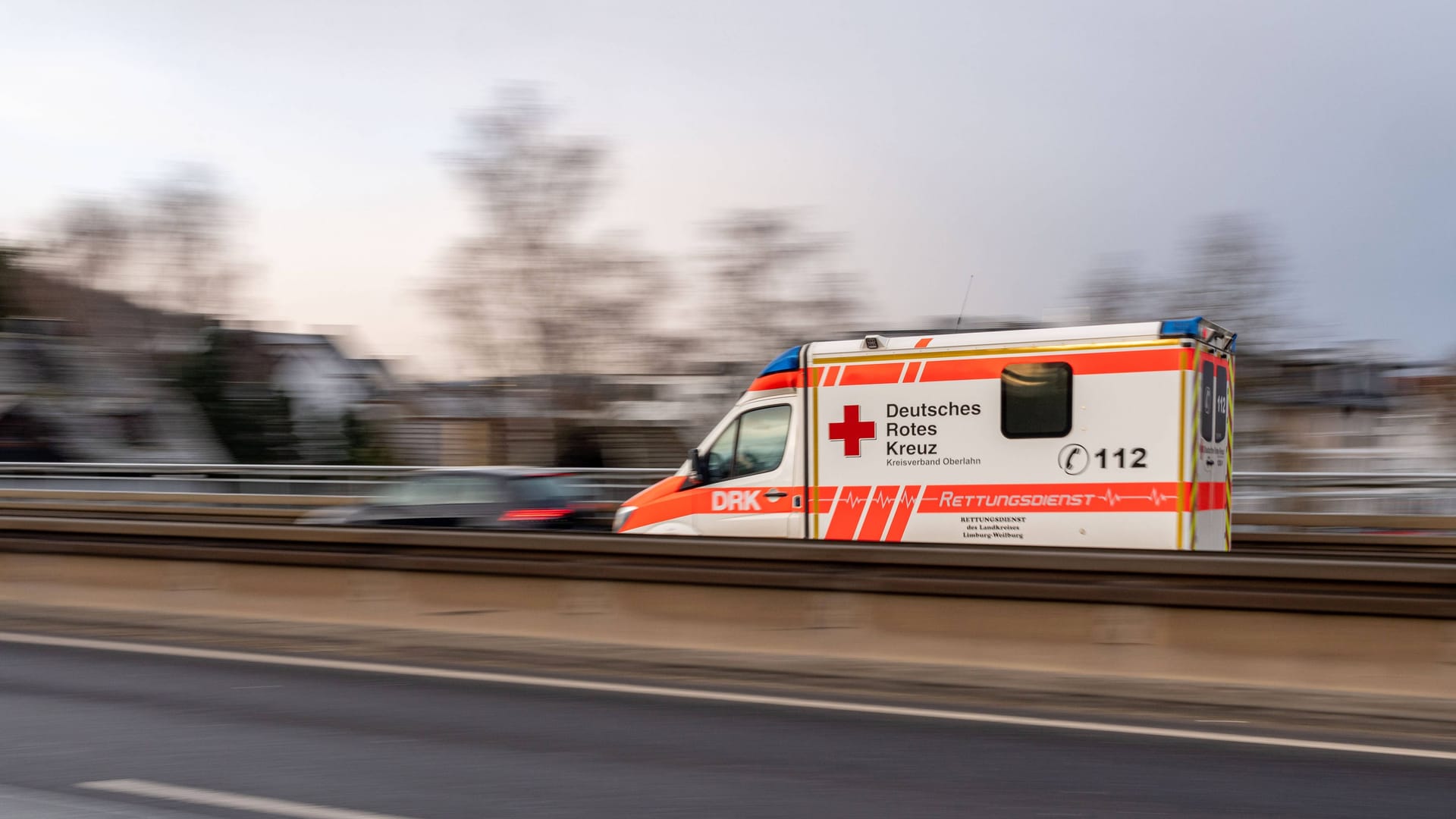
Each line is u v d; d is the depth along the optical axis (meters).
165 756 6.70
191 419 57.56
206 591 12.15
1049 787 6.08
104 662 9.73
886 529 11.70
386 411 54.62
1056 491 11.00
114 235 57.72
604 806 5.74
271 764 6.53
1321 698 8.12
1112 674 8.86
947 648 9.38
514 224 41.78
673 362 41.03
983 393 11.31
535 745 6.96
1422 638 8.03
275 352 64.75
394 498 15.67
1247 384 35.97
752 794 5.96
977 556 9.27
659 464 41.31
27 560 13.09
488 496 15.20
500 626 10.86
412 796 5.90
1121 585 8.82
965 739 7.10
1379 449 35.78
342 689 8.62
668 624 10.30
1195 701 8.15
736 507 12.48
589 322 41.47
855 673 9.18
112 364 58.25
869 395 11.83
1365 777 6.28
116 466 32.09
